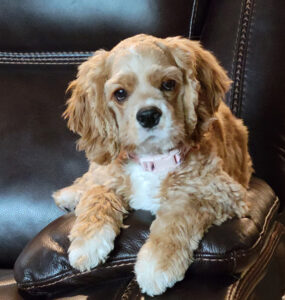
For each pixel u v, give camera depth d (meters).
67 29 1.79
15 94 1.83
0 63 1.89
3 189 1.72
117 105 1.30
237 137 1.56
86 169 1.71
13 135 1.77
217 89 1.40
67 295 1.17
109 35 1.76
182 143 1.30
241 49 1.63
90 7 1.74
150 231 1.18
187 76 1.29
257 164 1.65
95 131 1.37
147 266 1.08
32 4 1.79
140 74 1.23
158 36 1.73
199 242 1.12
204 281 1.08
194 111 1.29
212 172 1.29
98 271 1.15
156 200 1.31
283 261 1.42
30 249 1.25
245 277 1.15
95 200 1.32
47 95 1.81
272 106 1.60
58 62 1.84
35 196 1.70
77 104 1.42
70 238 1.21
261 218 1.26
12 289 1.32
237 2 1.67
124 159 1.38
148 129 1.21
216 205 1.23
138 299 1.05
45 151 1.74
